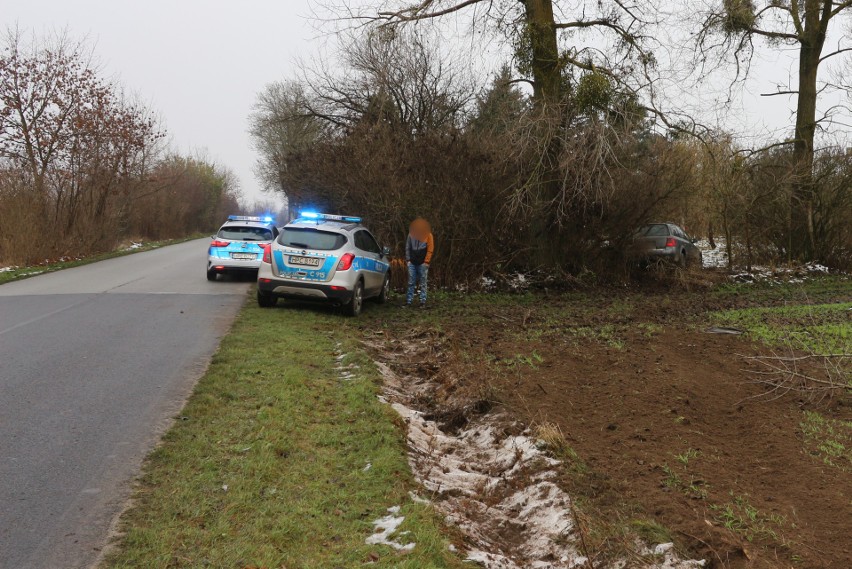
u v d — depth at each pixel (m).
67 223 25.16
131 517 3.72
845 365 7.86
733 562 3.49
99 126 25.52
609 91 15.28
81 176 25.41
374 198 15.49
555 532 3.87
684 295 15.95
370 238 13.27
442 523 3.75
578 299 15.05
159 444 4.88
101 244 27.98
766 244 21.38
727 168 19.23
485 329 10.79
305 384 6.56
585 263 17.23
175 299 13.17
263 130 48.97
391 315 12.26
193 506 3.84
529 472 4.74
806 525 3.92
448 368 7.71
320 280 11.59
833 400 6.52
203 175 66.06
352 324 11.00
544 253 16.73
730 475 4.70
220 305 12.44
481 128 17.45
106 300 12.80
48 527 3.59
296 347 8.38
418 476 4.52
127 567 3.18
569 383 7.14
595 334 10.16
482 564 3.39
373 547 3.38
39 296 13.45
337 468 4.50
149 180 32.09
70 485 4.14
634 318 11.95
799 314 12.20
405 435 5.22
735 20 19.38
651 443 5.33
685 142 17.16
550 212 16.11
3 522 3.64
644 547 3.66
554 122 15.12
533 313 12.61
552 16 17.08
